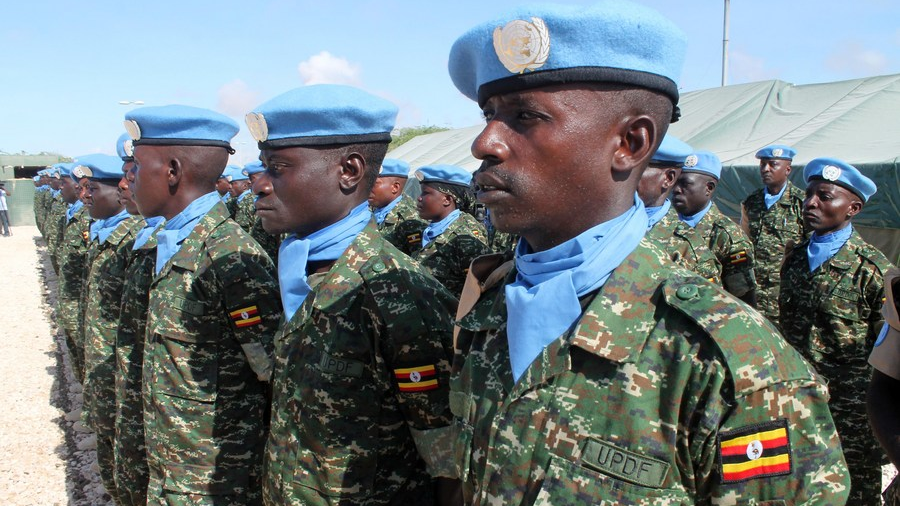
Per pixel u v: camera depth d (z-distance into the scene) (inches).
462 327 58.9
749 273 211.5
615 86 44.9
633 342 44.0
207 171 125.6
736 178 357.4
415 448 84.0
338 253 87.3
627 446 42.7
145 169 122.5
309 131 84.4
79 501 182.9
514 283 53.2
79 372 254.5
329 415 79.2
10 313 440.8
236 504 111.4
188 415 109.0
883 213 284.7
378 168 92.0
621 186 47.9
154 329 112.4
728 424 40.4
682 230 183.9
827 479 40.6
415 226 274.4
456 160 682.2
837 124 358.9
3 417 248.2
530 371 46.9
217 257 109.3
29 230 1078.4
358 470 78.9
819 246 162.4
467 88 55.3
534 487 45.1
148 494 112.7
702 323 41.8
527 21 43.5
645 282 46.6
